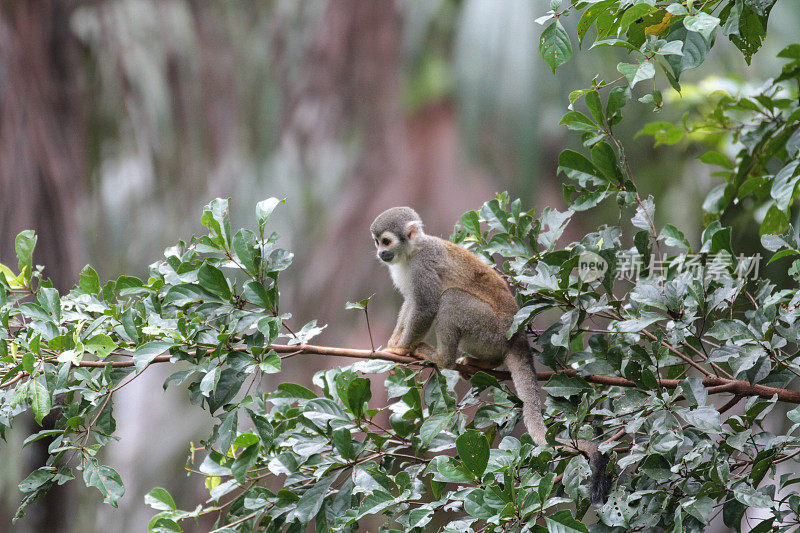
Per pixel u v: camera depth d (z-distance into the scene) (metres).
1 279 8.65
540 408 9.18
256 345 7.94
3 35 19.70
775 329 8.09
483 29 20.83
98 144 22.55
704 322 8.47
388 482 7.91
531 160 20.94
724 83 14.27
